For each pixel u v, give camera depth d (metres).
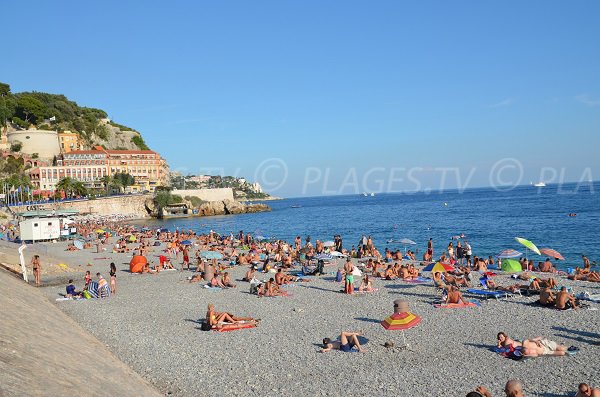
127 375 14.06
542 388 13.41
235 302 26.47
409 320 17.33
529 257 48.47
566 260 46.25
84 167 178.00
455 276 30.48
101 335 19.81
